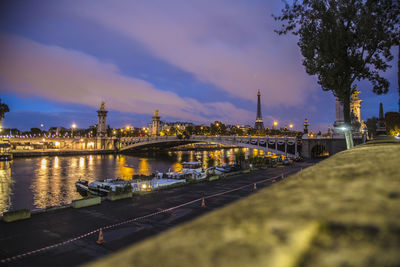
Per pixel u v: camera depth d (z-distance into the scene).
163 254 1.08
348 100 24.11
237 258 0.93
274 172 59.88
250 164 70.50
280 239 1.07
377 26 20.59
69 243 19.08
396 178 1.91
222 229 1.33
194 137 141.75
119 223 23.39
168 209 28.00
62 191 58.88
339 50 21.53
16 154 156.50
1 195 55.03
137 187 43.91
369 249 0.90
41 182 70.38
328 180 2.20
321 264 0.84
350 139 24.25
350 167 2.65
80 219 24.45
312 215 1.30
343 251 0.91
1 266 15.76
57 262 16.23
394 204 1.29
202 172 64.19
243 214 1.57
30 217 24.89
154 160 146.12
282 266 0.84
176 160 145.75
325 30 22.52
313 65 24.25
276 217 1.35
